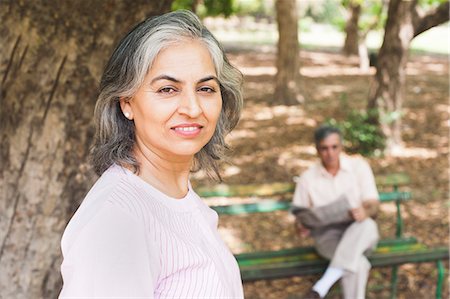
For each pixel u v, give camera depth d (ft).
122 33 8.87
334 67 62.95
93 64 8.93
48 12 8.40
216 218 5.46
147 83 4.42
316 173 14.53
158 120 4.44
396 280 15.61
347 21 70.59
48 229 9.47
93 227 4.10
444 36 95.96
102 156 4.71
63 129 9.14
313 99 44.55
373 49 81.35
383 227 21.07
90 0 8.40
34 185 9.27
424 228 21.08
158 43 4.33
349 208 14.05
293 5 41.32
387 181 16.37
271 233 20.35
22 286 9.57
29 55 8.66
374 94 30.17
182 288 4.40
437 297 15.19
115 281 3.97
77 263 4.03
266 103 42.80
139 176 4.72
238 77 5.17
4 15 8.41
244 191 15.29
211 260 4.62
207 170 5.75
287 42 41.73
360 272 13.60
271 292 16.22
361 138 29.68
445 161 29.07
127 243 4.09
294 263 14.44
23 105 8.96
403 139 32.96
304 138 33.27
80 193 9.50
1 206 9.27
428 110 40.50
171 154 4.74
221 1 35.99
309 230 14.64
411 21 29.09
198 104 4.44
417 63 66.18
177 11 4.53
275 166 28.22
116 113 4.75
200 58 4.46
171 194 4.88
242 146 31.37
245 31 96.89
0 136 9.08
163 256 4.34
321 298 13.47
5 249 9.40
